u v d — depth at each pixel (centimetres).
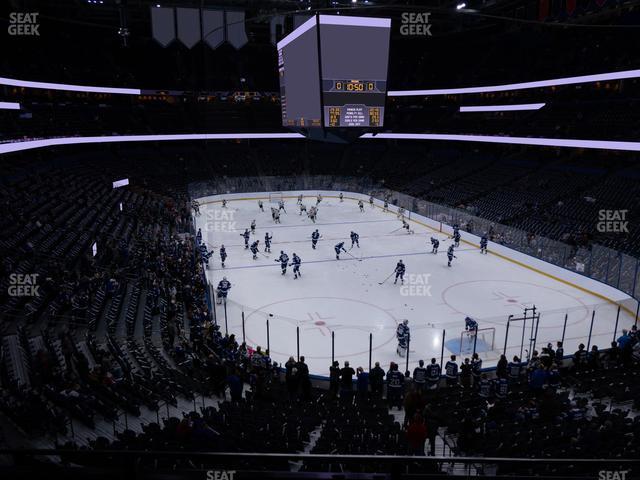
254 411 1126
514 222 3353
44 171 3578
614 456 855
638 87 3903
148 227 3203
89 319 1673
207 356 1458
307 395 1347
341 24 1639
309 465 855
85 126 4862
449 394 1342
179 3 3838
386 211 4522
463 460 414
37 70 4606
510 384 1438
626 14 4125
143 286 2122
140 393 1202
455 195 4262
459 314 2144
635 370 1463
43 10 4528
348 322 2059
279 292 2422
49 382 1159
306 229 3838
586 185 3547
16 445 902
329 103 1678
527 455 884
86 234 2539
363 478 401
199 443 849
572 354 1756
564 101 4494
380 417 1148
